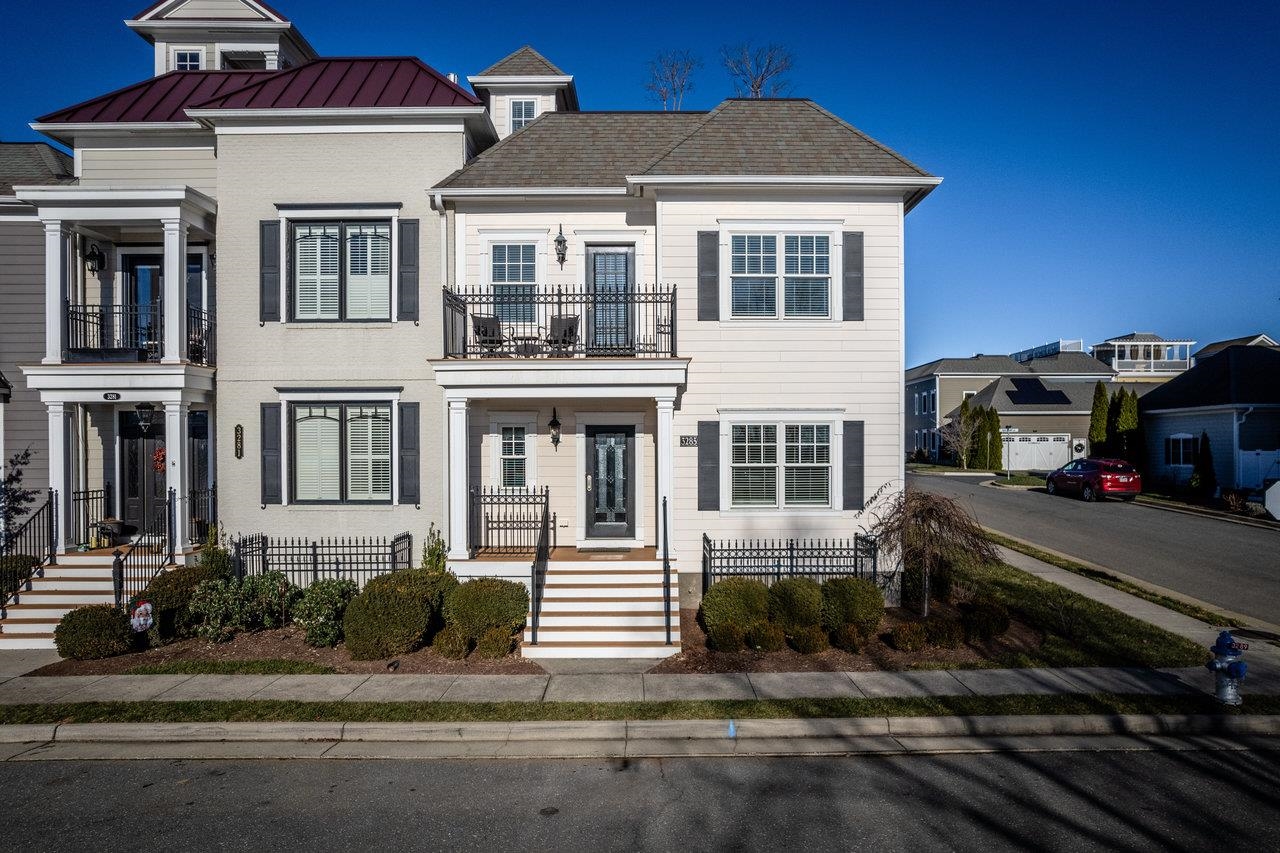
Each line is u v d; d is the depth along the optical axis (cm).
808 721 766
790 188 1211
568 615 1064
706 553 1203
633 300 1193
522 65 1653
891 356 1236
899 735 759
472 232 1283
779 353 1230
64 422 1205
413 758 714
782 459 1233
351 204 1247
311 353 1248
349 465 1261
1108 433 3025
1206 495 2527
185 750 734
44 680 902
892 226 1237
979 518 2211
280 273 1243
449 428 1192
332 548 1215
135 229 1295
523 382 1158
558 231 1285
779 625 1035
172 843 562
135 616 997
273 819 598
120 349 1217
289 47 1677
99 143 1311
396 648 984
